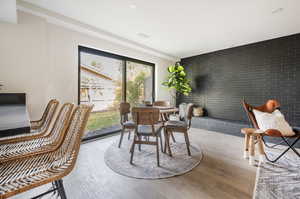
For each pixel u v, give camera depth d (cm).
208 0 191
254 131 201
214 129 373
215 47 385
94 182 152
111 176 163
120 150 239
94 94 313
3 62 185
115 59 351
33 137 127
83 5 205
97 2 198
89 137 294
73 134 90
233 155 222
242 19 239
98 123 323
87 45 278
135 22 253
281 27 268
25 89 202
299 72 291
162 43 355
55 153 95
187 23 254
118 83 360
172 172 171
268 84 328
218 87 412
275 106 239
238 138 313
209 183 151
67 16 233
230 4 199
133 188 143
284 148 254
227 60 395
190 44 362
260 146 198
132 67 390
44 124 153
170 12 220
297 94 293
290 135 187
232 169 179
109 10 217
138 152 232
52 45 233
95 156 215
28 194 133
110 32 293
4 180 67
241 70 369
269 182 150
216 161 202
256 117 222
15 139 119
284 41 308
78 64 271
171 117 388
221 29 277
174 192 137
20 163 84
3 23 185
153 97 448
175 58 480
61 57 243
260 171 174
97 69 317
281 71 311
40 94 216
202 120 398
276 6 201
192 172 173
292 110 298
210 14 224
